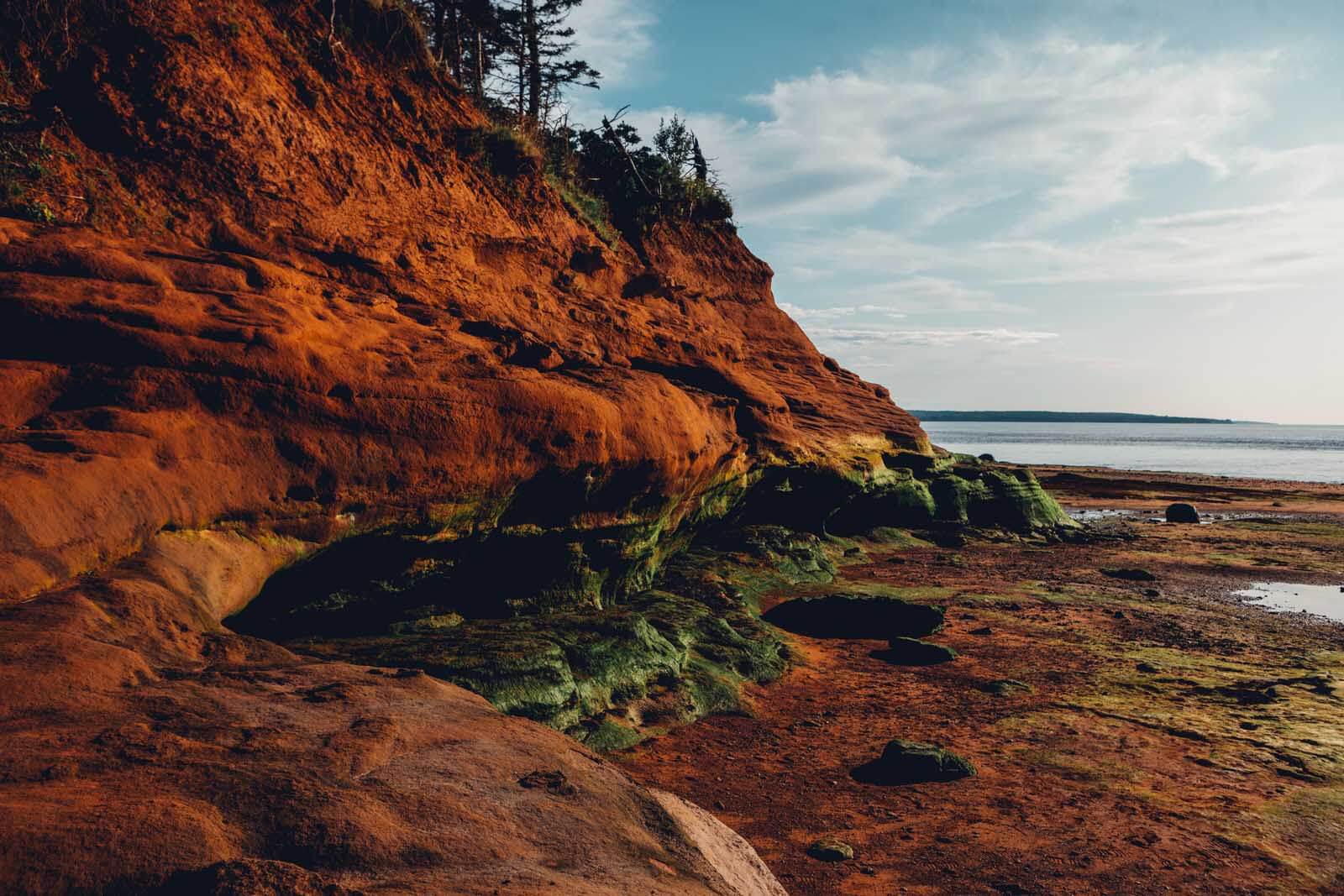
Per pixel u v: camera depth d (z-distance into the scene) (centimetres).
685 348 1995
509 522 1112
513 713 855
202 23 1173
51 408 724
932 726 1073
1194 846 751
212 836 326
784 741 1007
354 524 881
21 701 414
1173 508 3878
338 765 414
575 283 1797
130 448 693
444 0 2242
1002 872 701
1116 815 815
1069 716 1109
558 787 458
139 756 381
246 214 1105
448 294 1314
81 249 832
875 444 2794
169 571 649
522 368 1200
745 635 1356
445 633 995
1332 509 4416
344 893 300
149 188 1028
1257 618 1811
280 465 814
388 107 1462
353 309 1073
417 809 390
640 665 1068
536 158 1788
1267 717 1108
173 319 802
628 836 432
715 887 409
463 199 1541
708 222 3169
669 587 1564
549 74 3092
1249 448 17088
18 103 963
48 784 342
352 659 842
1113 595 2022
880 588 1961
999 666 1357
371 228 1265
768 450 2039
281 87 1255
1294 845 754
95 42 1052
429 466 945
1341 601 2044
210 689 496
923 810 822
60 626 498
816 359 3153
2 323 734
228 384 805
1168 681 1283
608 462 1211
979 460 3769
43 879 280
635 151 2991
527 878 352
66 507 596
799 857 722
